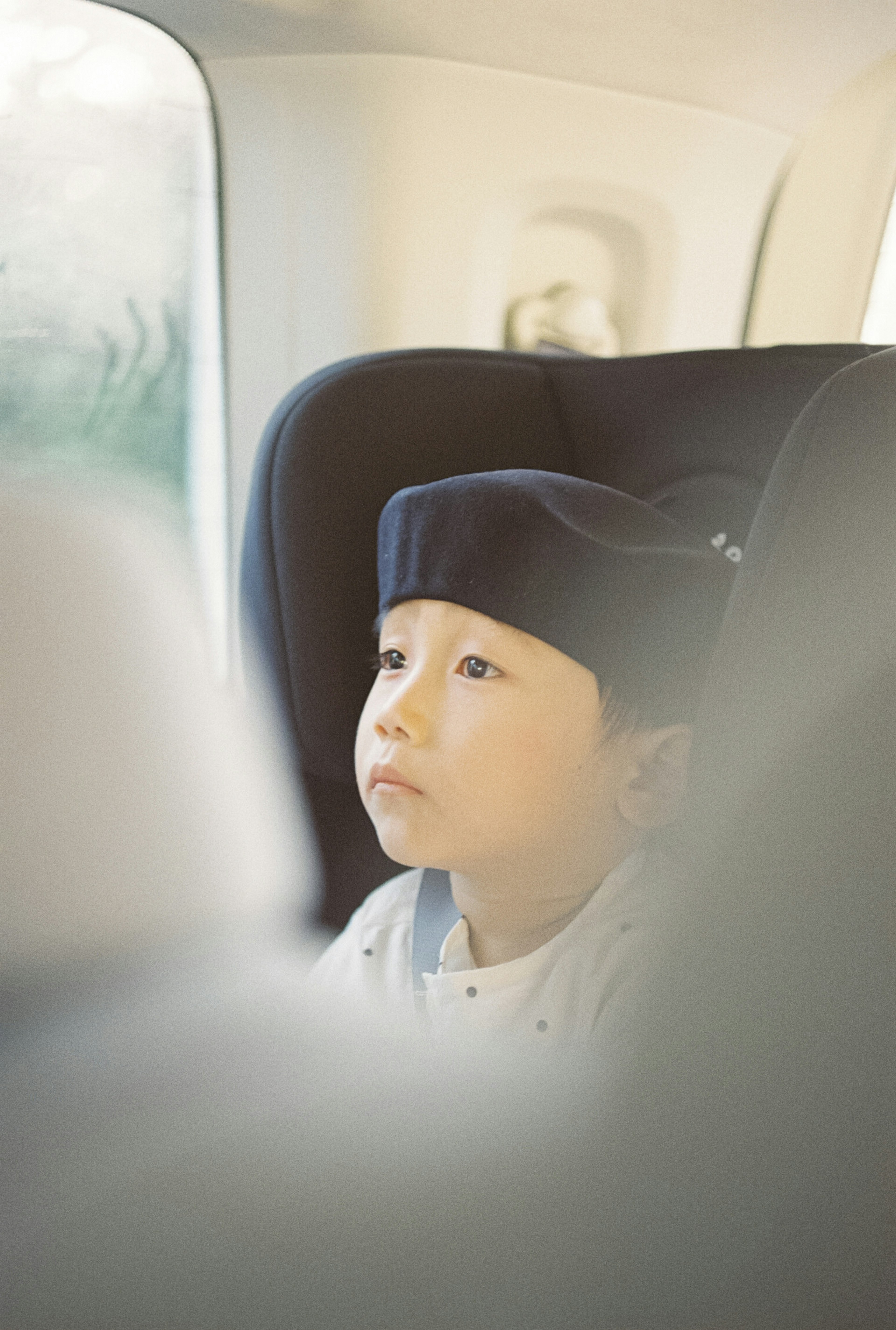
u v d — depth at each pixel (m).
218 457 1.59
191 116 1.45
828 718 0.41
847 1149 0.40
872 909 0.40
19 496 0.48
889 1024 0.39
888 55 1.46
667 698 0.57
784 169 1.65
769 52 1.42
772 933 0.41
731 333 1.73
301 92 1.40
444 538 0.57
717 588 0.58
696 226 1.62
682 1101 0.41
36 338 1.44
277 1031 0.48
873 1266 0.40
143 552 0.50
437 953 0.67
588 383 0.97
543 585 0.54
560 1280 0.39
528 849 0.57
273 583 0.90
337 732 0.92
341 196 1.45
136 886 0.49
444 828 0.56
